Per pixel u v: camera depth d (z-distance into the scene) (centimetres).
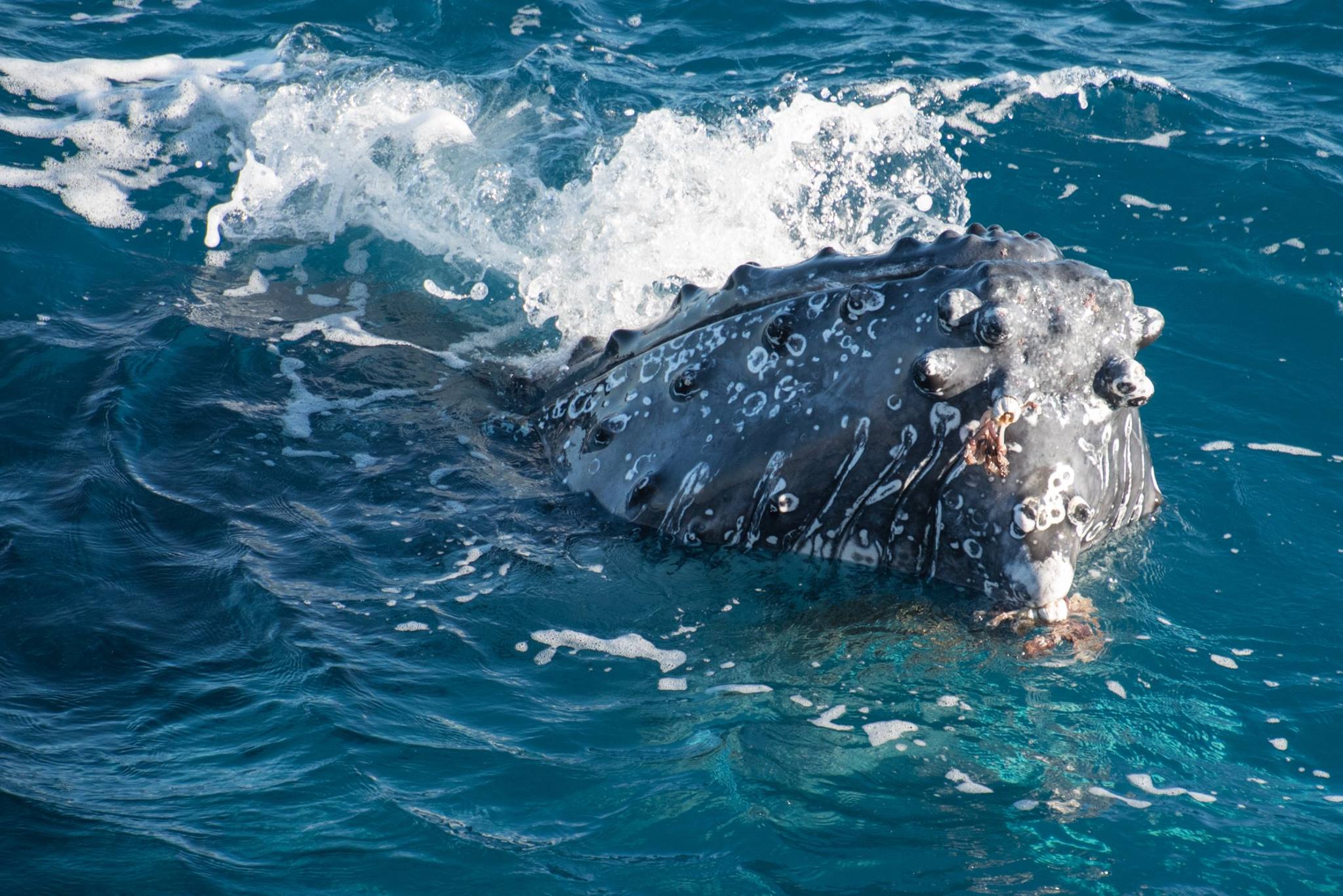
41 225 3569
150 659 1933
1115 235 3666
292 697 1858
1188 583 2161
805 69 4788
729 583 2114
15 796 1619
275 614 2047
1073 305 1878
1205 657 1981
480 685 1912
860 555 2048
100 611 2036
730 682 1928
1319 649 2009
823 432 2006
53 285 3266
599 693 1906
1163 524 2320
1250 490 2472
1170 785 1728
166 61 4744
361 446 2583
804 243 3525
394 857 1567
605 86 4597
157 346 2947
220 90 4453
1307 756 1786
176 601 2077
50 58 4688
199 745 1755
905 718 1848
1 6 5116
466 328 3142
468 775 1722
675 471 2170
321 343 3017
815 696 1897
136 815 1608
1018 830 1644
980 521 1920
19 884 1475
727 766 1753
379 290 3341
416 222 3684
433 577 2170
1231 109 4453
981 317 1841
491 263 3475
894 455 1953
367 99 4309
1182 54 5053
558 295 3278
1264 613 2095
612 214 3512
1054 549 1900
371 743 1770
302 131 4116
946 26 5334
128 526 2273
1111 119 4331
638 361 2333
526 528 2283
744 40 5138
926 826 1652
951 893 1538
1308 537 2327
